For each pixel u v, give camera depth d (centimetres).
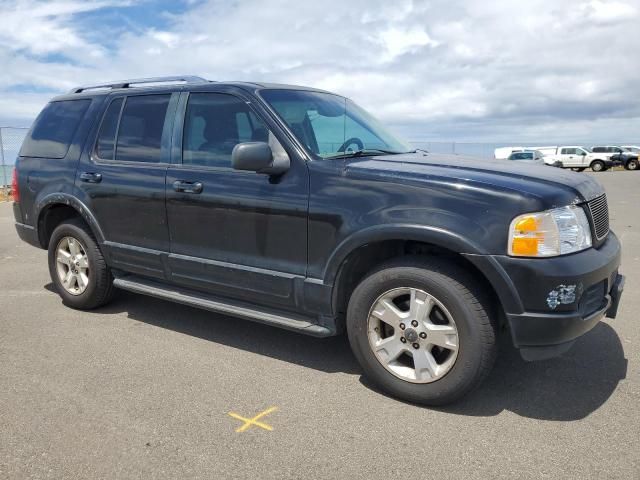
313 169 335
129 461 257
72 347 401
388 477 246
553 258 279
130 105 441
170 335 427
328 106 411
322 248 331
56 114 501
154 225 411
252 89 375
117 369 362
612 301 329
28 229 512
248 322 458
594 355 382
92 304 481
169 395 325
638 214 1148
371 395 327
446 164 335
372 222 310
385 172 315
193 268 393
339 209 322
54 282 502
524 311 282
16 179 517
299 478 245
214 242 379
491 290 304
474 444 272
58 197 471
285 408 310
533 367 363
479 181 294
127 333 432
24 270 661
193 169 388
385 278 311
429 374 305
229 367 367
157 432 283
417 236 296
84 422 293
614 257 314
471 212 288
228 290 380
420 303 304
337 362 376
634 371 356
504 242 280
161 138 412
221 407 310
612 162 3975
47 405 311
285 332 434
